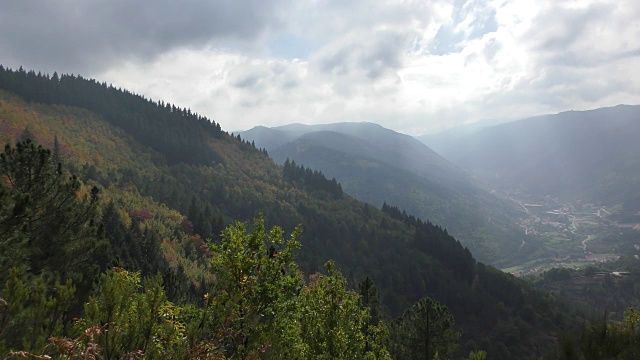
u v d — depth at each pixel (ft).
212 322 27.55
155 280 24.29
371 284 94.73
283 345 32.48
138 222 323.37
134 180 530.27
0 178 47.42
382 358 55.93
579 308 412.36
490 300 396.37
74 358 18.45
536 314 359.05
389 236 551.59
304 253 493.36
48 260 48.08
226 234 32.78
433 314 105.19
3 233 37.09
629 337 29.25
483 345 309.63
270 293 31.09
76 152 532.73
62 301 21.86
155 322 22.82
